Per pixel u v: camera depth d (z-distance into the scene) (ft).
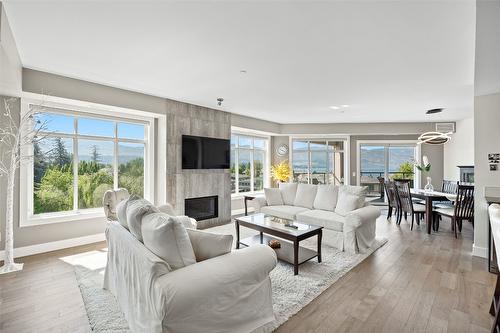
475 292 8.23
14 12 6.77
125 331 6.29
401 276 9.41
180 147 16.43
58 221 12.56
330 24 7.30
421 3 6.29
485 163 11.56
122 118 15.01
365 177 26.13
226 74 11.41
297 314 7.06
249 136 23.95
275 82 12.48
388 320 6.79
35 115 12.05
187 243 5.61
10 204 10.10
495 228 5.94
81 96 12.14
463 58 9.52
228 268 5.61
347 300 7.77
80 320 6.83
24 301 7.75
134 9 6.63
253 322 6.05
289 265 10.33
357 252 11.78
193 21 7.19
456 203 14.37
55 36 8.05
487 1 5.08
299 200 16.20
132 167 15.70
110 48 8.89
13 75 8.86
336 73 11.21
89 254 11.75
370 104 16.87
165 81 12.37
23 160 11.65
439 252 11.97
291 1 6.26
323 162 26.00
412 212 16.31
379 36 7.95
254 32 7.78
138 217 6.32
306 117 21.71
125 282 6.71
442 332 6.32
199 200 17.63
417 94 14.34
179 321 4.82
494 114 11.40
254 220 12.25
